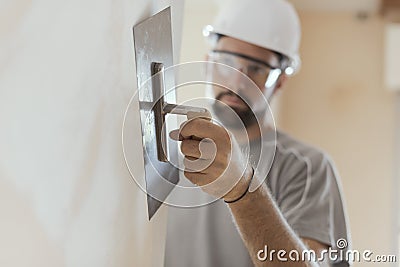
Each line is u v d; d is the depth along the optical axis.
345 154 4.07
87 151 0.67
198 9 2.98
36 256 0.54
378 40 4.08
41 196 0.54
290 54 2.04
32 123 0.51
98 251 0.73
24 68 0.49
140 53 0.82
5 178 0.47
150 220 1.01
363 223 4.02
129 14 0.78
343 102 4.10
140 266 0.96
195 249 1.83
